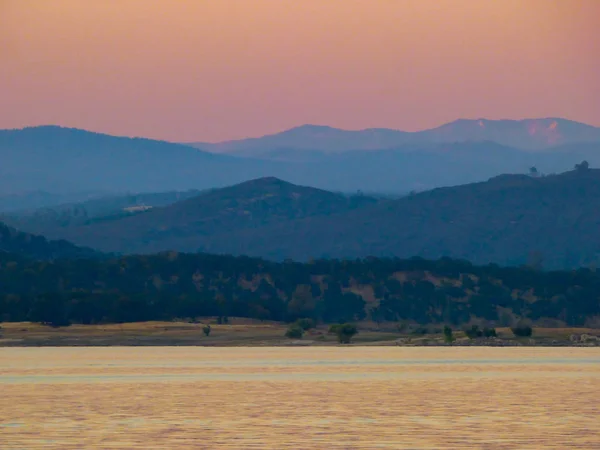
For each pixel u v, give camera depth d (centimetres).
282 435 15838
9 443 15062
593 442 15100
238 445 14888
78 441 15262
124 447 14725
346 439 15412
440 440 15300
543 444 14912
